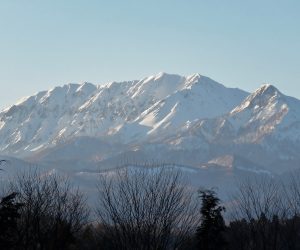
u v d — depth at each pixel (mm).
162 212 48281
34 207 57375
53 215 59375
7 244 48281
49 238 57656
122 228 47719
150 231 47281
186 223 50031
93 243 59938
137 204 48750
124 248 47531
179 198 48656
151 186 48875
